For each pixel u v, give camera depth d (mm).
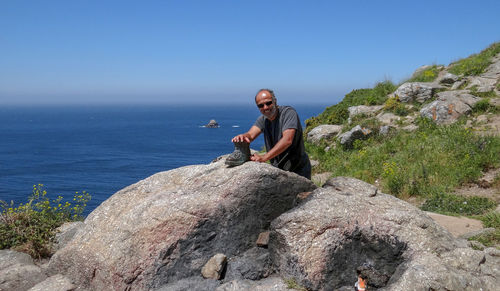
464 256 4395
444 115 15297
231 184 4875
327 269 4309
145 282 4391
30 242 5988
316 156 16125
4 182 81750
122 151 139875
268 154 5070
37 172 95625
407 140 14297
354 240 4512
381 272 4445
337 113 19719
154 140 181125
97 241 4820
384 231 4551
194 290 4332
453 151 11914
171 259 4512
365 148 14891
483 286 4047
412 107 17625
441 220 7645
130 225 4750
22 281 4969
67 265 4887
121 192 5555
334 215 4586
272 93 5105
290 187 5082
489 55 22125
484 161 10969
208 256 4648
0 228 6203
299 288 4242
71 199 63219
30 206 6945
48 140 193750
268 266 4605
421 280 4039
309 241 4414
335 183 5426
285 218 4605
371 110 18906
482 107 15305
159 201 4922
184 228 4625
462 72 20922
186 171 5523
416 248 4465
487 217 7430
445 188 10070
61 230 6562
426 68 24578
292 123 5070
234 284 4285
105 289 4441
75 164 109375
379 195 5223
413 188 10422
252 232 4855
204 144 158875
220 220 4734
